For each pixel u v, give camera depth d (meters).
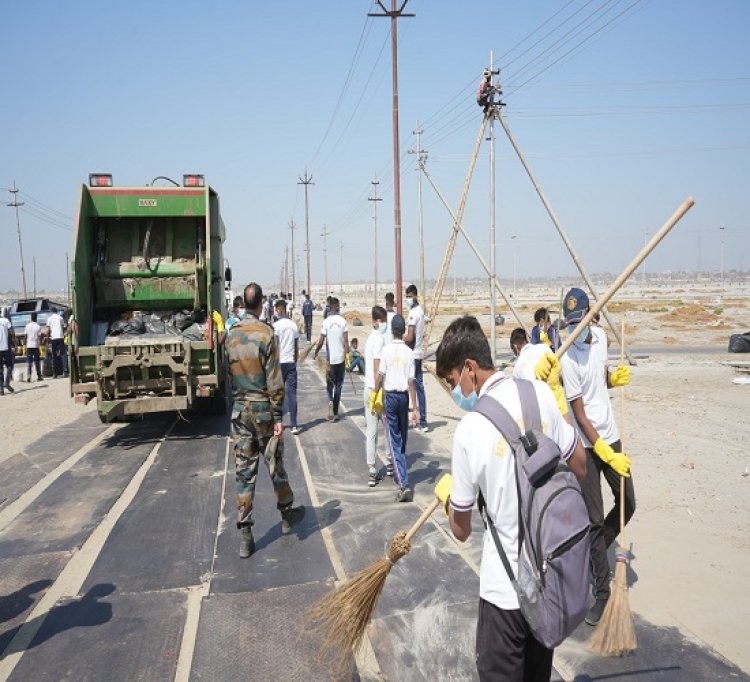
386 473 7.84
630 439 8.98
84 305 10.11
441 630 4.12
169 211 10.48
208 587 4.86
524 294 128.25
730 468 7.49
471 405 2.85
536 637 2.34
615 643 3.75
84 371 9.65
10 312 24.66
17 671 3.83
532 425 2.52
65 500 7.06
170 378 9.77
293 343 10.01
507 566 2.45
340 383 11.11
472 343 2.73
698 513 6.07
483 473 2.46
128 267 10.73
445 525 5.98
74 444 9.79
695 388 13.51
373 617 4.31
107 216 10.38
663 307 49.88
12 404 14.02
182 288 10.87
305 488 7.32
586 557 2.35
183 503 6.89
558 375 3.19
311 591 4.75
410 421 10.48
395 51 20.30
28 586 4.95
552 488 2.37
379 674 3.68
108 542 5.81
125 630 4.26
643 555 5.14
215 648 4.01
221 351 10.48
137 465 8.48
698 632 3.98
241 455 5.42
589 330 4.31
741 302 60.59
